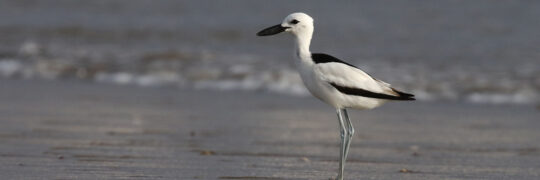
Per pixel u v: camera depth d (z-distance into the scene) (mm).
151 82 17531
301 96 15898
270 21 28078
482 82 17125
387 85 7992
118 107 14000
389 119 13250
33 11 30594
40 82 17281
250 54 21328
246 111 13883
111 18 29141
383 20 27797
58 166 8547
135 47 22766
